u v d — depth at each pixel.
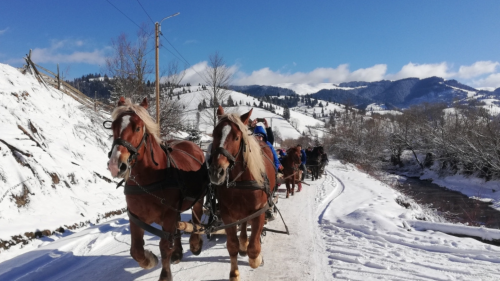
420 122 43.44
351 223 8.09
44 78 16.22
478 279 4.80
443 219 11.96
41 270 5.08
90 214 8.61
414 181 32.75
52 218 7.62
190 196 5.03
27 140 9.19
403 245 6.55
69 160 10.13
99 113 16.66
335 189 15.57
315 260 5.80
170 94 22.06
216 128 4.43
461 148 28.61
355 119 56.53
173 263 5.29
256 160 4.73
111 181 11.23
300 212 10.02
